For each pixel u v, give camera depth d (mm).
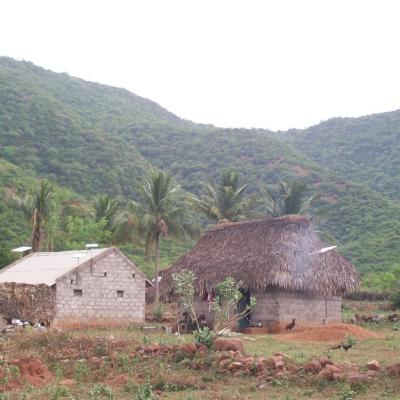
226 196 62375
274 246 36625
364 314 44719
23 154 96938
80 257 37469
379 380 17750
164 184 56781
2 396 16625
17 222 71375
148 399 16750
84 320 36094
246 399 16656
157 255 55531
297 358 22016
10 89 116750
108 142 109500
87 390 18312
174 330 35719
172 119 198375
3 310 33781
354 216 93312
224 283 26812
